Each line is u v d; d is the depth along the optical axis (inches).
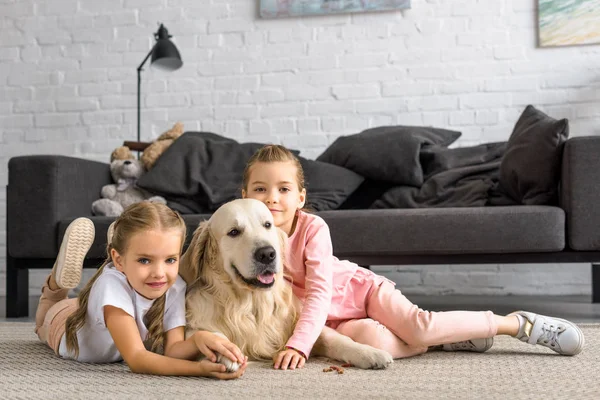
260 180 66.1
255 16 146.9
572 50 136.9
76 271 70.1
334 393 47.8
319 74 144.9
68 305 69.1
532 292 137.9
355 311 68.5
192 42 148.4
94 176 121.3
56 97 151.7
